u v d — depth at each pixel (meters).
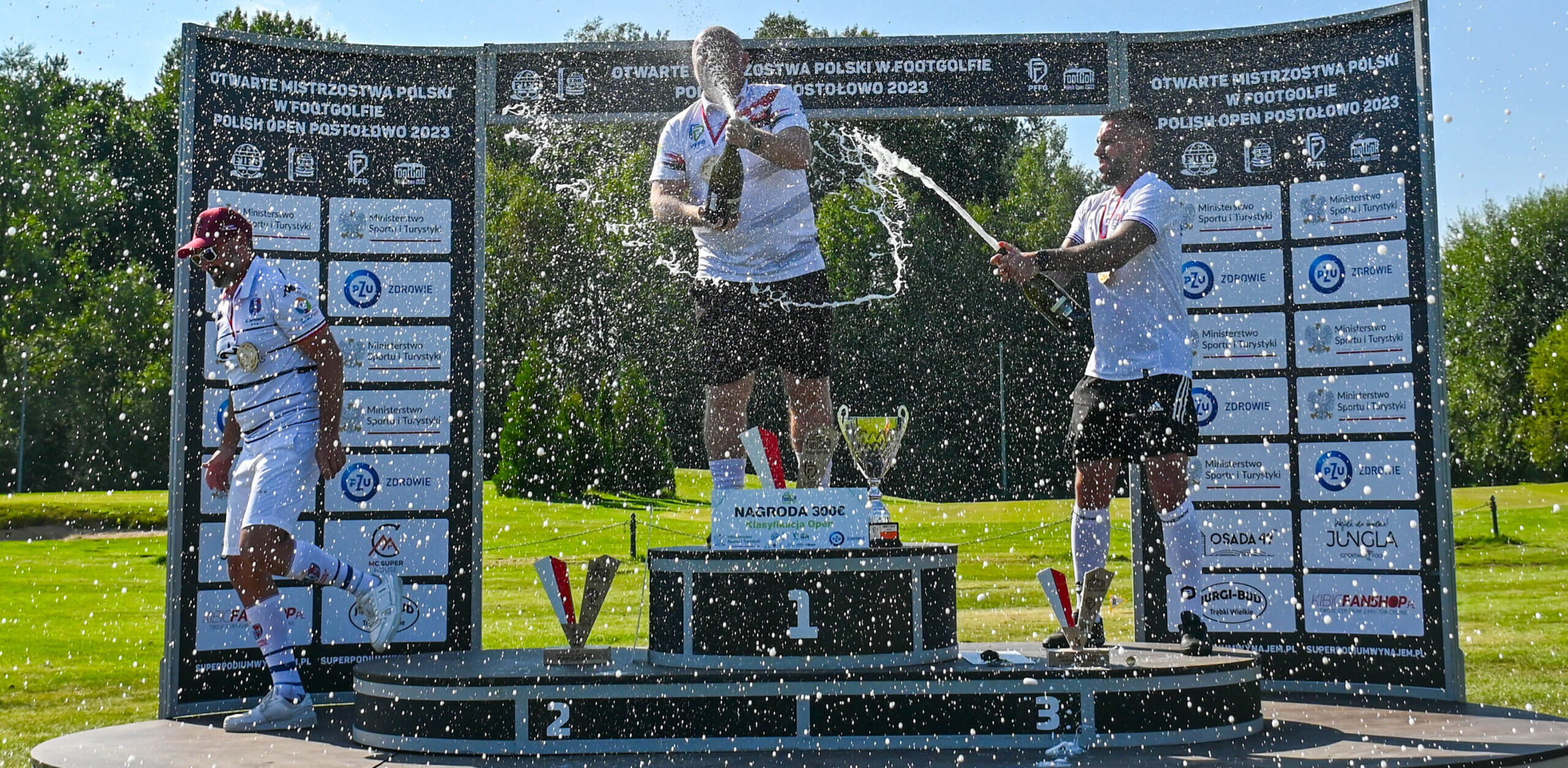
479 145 4.77
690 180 4.33
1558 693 5.18
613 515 17.44
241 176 4.59
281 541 3.88
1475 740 3.35
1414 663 4.43
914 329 22.31
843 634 3.40
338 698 4.56
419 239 4.75
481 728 3.32
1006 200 24.73
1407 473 4.47
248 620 4.23
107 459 26.61
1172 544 4.03
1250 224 4.73
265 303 3.81
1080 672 3.33
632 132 21.39
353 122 4.72
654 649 3.59
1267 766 2.99
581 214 21.47
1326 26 4.64
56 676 6.65
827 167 22.27
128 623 9.41
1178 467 4.02
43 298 27.69
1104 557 4.12
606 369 21.34
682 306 21.44
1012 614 9.05
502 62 4.79
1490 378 26.62
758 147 3.98
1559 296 26.20
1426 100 4.47
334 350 3.88
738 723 3.33
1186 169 4.79
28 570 13.70
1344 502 4.56
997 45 4.80
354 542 4.64
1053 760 3.12
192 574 4.41
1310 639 4.59
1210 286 4.76
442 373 4.74
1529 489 23.59
